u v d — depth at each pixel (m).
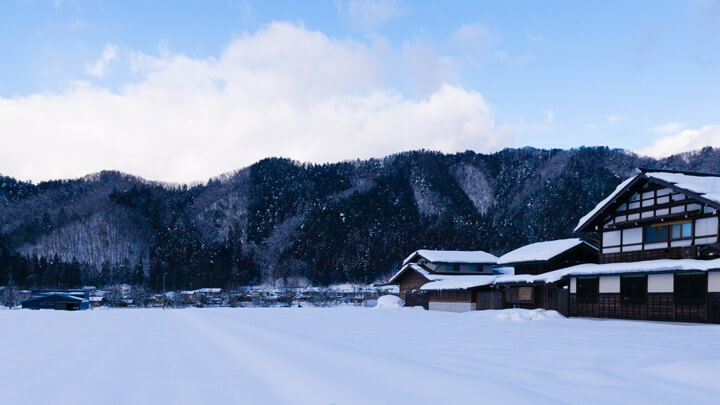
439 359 9.05
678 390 6.40
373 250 165.75
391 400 5.53
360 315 29.59
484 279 39.56
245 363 8.34
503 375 7.27
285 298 94.75
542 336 14.66
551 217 193.50
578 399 5.74
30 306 59.91
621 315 24.59
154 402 5.51
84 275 144.88
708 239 21.45
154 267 156.38
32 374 7.30
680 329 17.91
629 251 25.94
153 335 14.14
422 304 47.00
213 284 145.38
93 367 7.94
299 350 10.29
